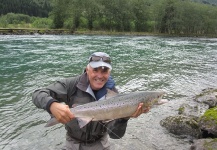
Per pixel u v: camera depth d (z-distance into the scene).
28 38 36.69
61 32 52.75
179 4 79.62
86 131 4.12
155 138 6.45
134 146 6.01
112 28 70.50
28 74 13.47
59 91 3.85
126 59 20.41
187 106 8.48
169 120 7.07
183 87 11.98
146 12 77.56
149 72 15.31
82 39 39.69
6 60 17.64
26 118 7.64
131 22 75.25
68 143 4.35
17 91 10.30
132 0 75.75
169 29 79.94
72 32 55.84
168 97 10.17
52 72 14.14
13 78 12.50
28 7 111.56
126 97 3.49
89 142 4.30
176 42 44.41
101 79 3.83
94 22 66.88
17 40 32.84
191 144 6.18
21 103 8.92
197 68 17.52
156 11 78.81
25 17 84.44
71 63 17.17
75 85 3.99
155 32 78.81
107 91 3.61
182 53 26.48
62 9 62.16
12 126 7.05
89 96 3.94
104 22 69.50
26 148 5.91
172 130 6.79
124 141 6.21
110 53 23.84
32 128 6.96
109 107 3.46
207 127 6.45
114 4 70.25
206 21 85.94
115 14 70.81
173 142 6.29
